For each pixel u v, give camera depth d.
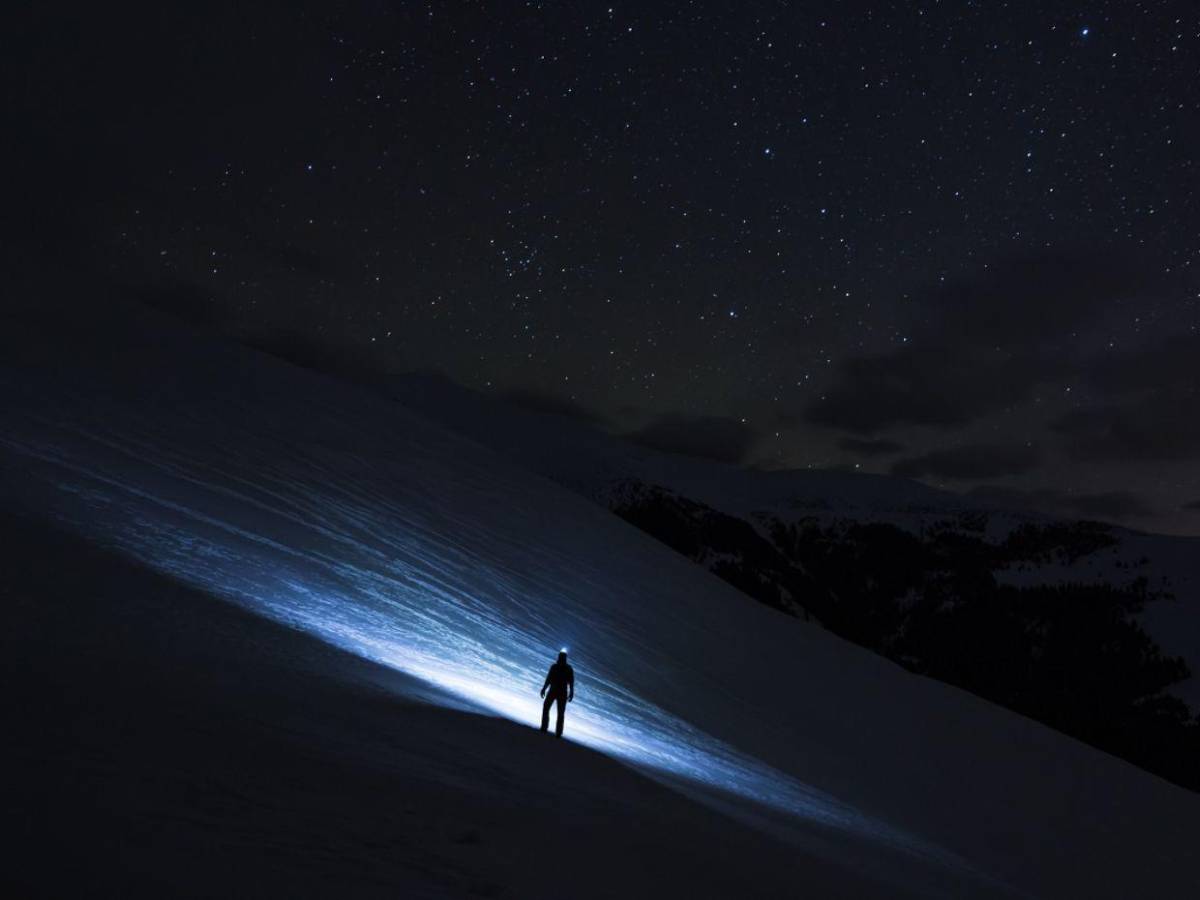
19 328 27.80
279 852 3.54
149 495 16.06
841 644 44.94
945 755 30.34
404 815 4.62
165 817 3.63
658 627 29.94
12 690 5.05
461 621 18.23
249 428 28.45
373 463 32.38
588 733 12.79
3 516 10.71
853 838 13.25
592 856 4.95
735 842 7.60
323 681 8.45
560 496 44.59
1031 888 18.56
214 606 10.33
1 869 2.72
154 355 32.47
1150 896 21.81
